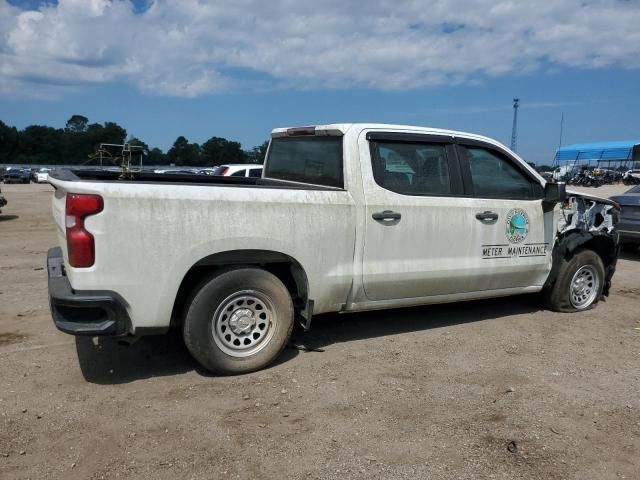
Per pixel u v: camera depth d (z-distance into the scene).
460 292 5.35
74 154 85.62
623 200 9.57
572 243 5.91
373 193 4.71
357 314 5.96
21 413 3.61
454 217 5.11
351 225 4.59
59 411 3.65
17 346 4.81
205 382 4.14
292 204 4.31
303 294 4.56
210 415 3.63
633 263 9.60
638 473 3.09
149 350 4.77
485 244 5.34
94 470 3.01
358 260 4.68
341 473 3.03
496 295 5.63
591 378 4.38
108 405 3.74
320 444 3.31
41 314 5.72
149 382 4.13
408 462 3.14
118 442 3.29
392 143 4.88
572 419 3.69
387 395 3.98
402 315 5.97
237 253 4.18
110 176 5.28
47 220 15.30
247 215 4.12
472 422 3.62
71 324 3.75
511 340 5.23
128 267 3.77
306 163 5.18
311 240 4.41
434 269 5.04
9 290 6.73
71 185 3.67
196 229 3.95
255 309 4.32
